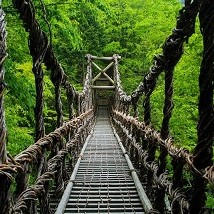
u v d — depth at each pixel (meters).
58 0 5.26
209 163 1.71
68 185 4.44
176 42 2.31
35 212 2.19
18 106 5.29
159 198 2.90
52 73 3.28
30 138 5.40
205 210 1.75
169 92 2.68
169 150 2.31
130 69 19.66
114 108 17.36
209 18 1.64
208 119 1.70
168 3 11.20
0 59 1.32
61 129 3.31
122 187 4.55
